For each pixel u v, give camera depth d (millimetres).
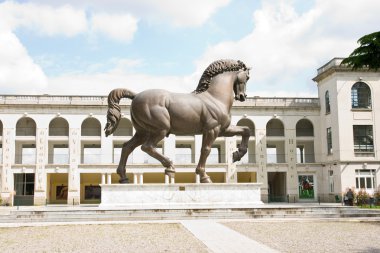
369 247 11297
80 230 14508
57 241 12391
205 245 11312
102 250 10938
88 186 56719
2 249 11211
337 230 14461
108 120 18422
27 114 53594
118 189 17750
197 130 18109
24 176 56844
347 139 50688
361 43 27406
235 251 10438
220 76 18406
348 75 51531
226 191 18125
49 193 55625
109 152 53750
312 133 58719
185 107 17641
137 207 17453
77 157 53312
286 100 56344
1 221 16734
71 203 52562
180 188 17953
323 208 18484
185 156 54469
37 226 15633
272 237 12883
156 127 17656
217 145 58000
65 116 54031
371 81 51531
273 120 58750
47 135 53562
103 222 16094
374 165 50438
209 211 17219
